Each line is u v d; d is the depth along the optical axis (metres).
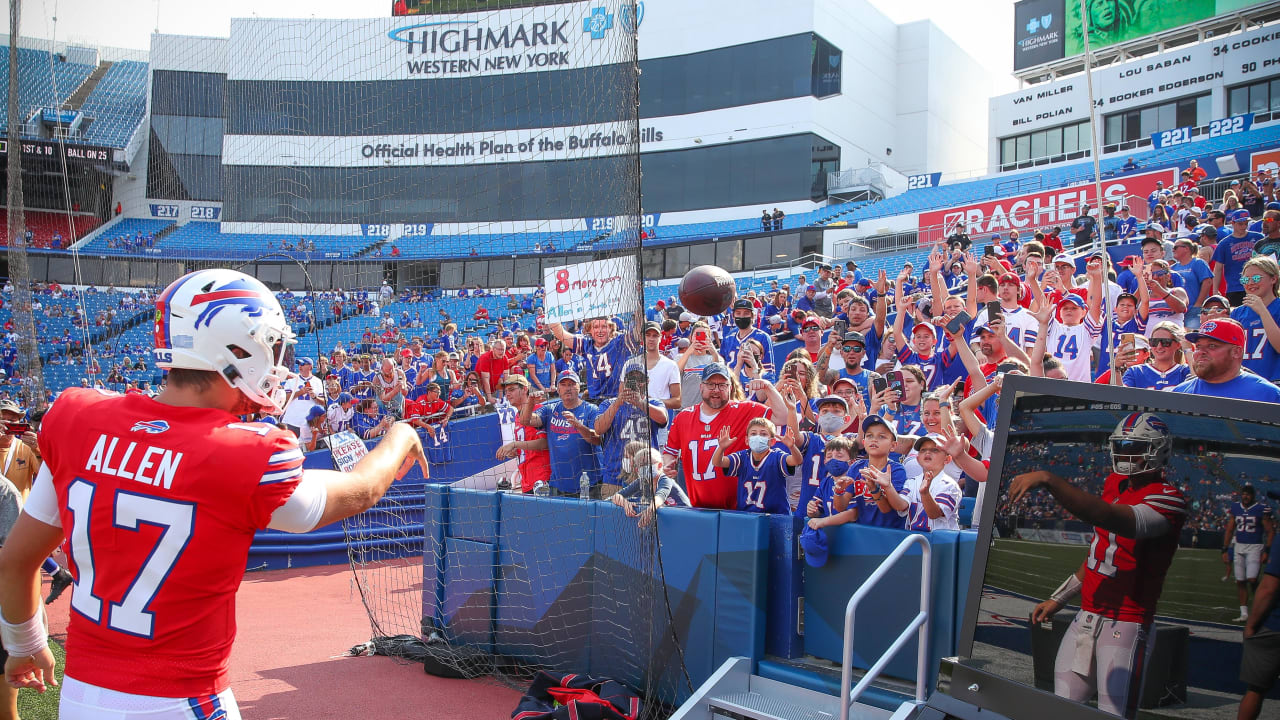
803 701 3.73
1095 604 2.25
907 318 10.90
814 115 25.30
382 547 7.50
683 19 26.50
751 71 25.78
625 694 4.02
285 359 1.90
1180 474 2.11
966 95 32.22
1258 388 3.88
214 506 1.64
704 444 4.81
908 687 3.53
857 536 3.82
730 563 4.05
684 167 26.47
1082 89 25.42
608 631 4.52
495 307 9.73
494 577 5.20
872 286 12.87
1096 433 2.30
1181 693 2.04
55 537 1.85
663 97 26.70
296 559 8.55
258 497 1.67
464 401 9.38
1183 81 23.30
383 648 5.37
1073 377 7.03
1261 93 22.08
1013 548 2.48
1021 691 2.38
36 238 26.05
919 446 3.95
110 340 22.12
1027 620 2.41
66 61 27.83
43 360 21.31
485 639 5.17
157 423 1.70
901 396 5.98
